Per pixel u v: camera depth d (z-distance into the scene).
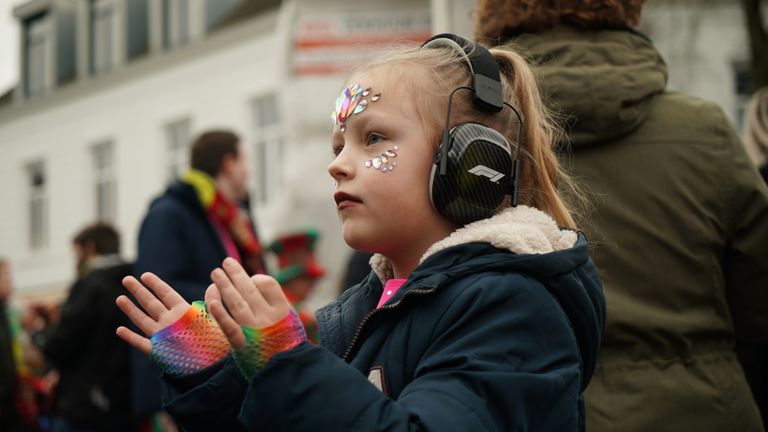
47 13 23.12
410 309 1.58
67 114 21.17
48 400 7.41
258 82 16.69
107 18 20.98
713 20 12.69
